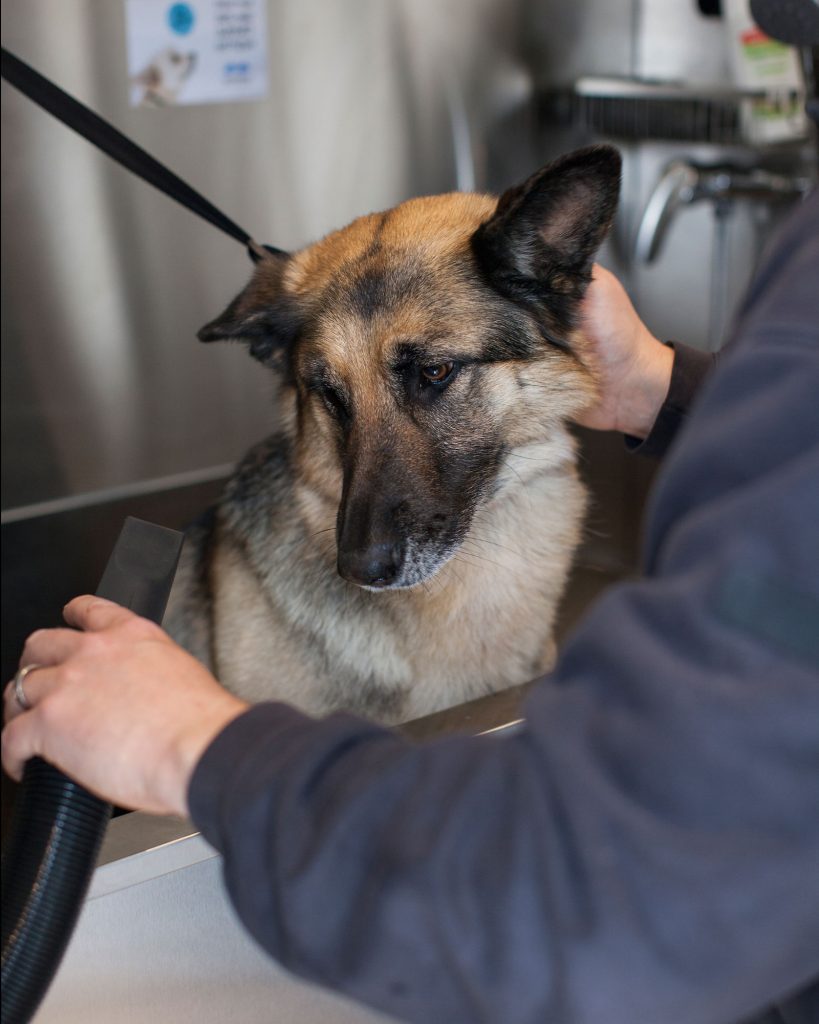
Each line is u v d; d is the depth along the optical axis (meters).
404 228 1.46
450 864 0.53
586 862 0.50
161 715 0.63
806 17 1.06
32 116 2.16
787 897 0.51
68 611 0.79
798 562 0.50
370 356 1.38
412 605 1.46
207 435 2.57
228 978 0.96
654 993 0.51
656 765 0.50
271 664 1.50
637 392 1.50
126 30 2.22
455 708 1.15
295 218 2.57
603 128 2.88
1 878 0.70
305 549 1.50
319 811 0.56
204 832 0.60
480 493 1.45
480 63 2.70
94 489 2.47
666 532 0.58
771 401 0.53
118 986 0.91
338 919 0.55
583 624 0.57
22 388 2.32
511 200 1.32
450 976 0.54
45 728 0.66
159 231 2.37
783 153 2.68
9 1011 0.69
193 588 1.71
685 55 2.91
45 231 2.25
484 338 1.39
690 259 3.05
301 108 2.49
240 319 1.49
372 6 2.50
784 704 0.49
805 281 0.56
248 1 2.34
